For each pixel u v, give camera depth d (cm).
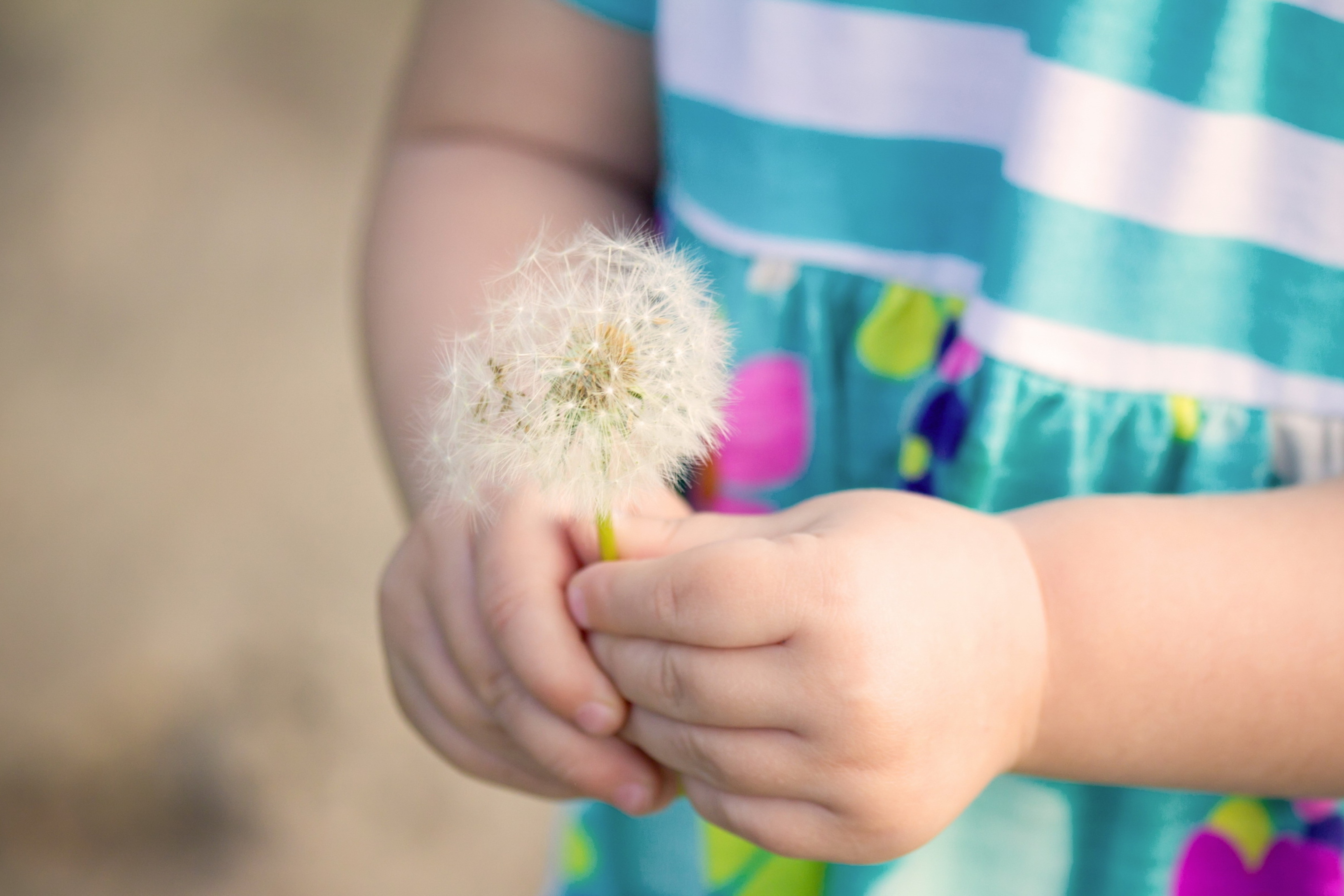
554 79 39
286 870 74
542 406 29
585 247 30
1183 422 34
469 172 39
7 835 73
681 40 37
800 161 36
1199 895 35
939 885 36
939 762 29
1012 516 31
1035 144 33
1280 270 33
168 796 76
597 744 31
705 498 37
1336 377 33
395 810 77
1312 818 35
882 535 29
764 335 37
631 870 39
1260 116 33
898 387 36
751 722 29
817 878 37
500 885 74
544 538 32
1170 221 33
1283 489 31
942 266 36
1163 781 30
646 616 29
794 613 28
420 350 36
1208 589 30
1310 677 30
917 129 35
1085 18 33
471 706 33
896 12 35
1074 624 30
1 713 79
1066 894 36
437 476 30
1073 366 34
